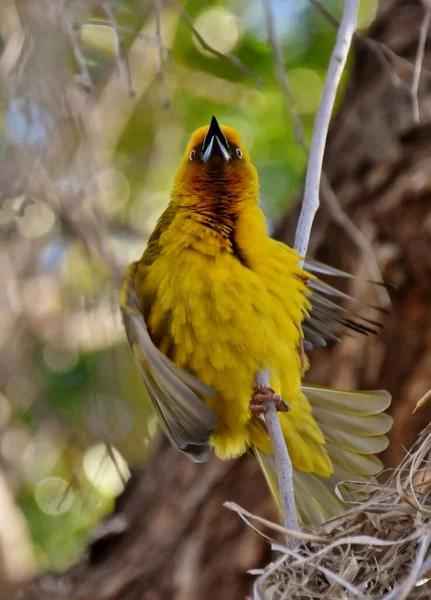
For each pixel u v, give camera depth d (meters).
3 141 8.59
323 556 6.54
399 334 10.99
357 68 12.37
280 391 8.05
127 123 14.43
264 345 7.81
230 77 14.60
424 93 11.50
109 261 8.98
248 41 14.59
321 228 11.52
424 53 11.77
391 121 11.52
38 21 8.15
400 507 6.64
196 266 7.84
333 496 8.70
